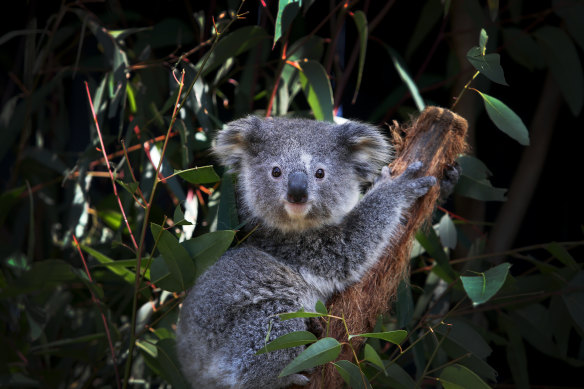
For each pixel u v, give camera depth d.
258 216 2.76
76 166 3.10
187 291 2.77
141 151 3.37
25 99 3.64
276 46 3.75
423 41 4.33
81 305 3.72
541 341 3.18
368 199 2.69
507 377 3.98
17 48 4.36
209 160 3.48
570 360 3.11
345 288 2.63
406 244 2.56
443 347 2.92
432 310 3.21
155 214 3.40
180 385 2.62
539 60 3.77
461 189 3.04
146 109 3.41
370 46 4.25
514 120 2.33
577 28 3.54
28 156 3.63
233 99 4.10
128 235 3.55
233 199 2.78
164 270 2.46
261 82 3.97
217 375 2.43
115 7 3.79
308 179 2.59
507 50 3.84
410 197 2.56
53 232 3.84
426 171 2.58
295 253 2.69
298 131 2.75
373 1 4.19
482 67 2.20
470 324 3.12
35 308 3.08
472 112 3.77
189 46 3.95
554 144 4.28
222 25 3.14
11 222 4.09
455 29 3.81
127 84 3.27
